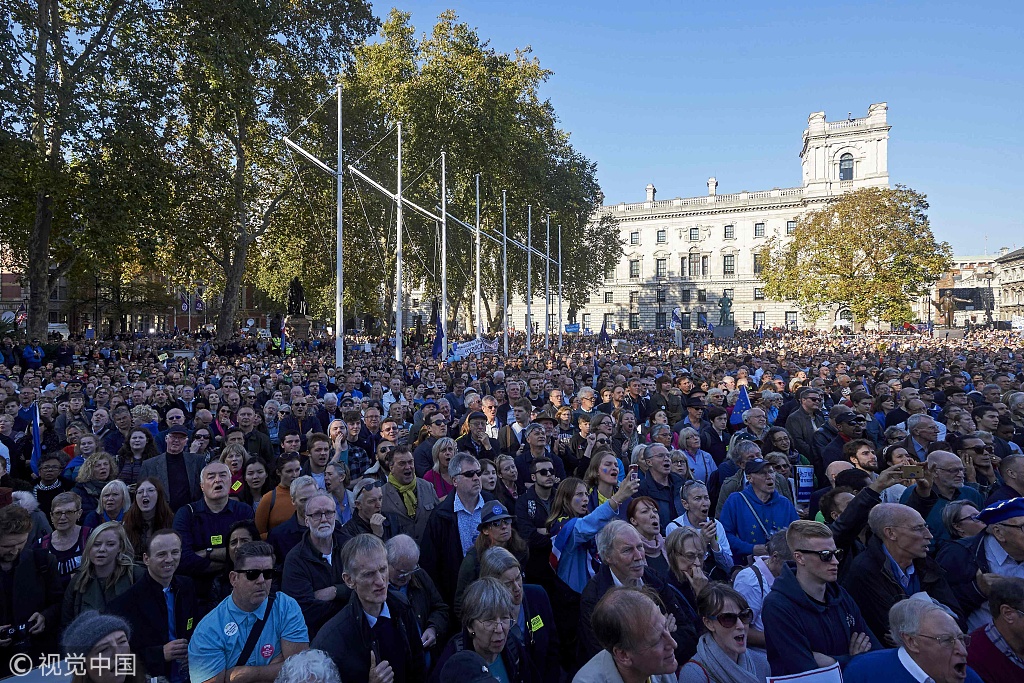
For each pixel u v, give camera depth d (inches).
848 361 977.5
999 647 157.9
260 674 165.3
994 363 920.3
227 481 239.1
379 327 2758.4
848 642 160.6
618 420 403.9
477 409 426.6
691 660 160.6
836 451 323.9
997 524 190.2
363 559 170.1
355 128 1681.8
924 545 177.0
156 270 1503.4
